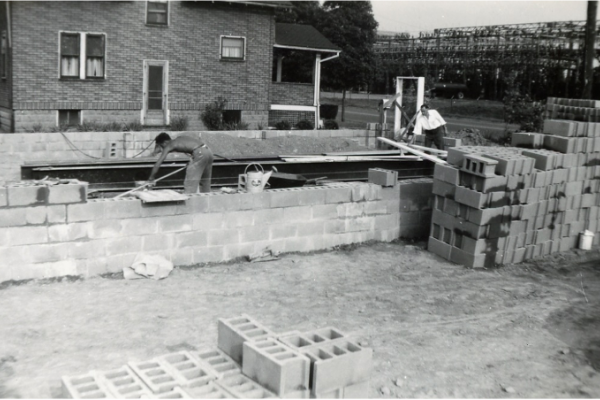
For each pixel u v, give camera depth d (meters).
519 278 9.99
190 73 25.88
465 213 10.44
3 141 16.33
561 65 43.34
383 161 15.18
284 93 29.28
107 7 23.70
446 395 6.04
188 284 8.82
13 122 22.86
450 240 10.73
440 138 17.69
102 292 8.30
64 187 8.43
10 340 6.75
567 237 11.80
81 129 22.19
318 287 9.02
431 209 12.05
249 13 26.72
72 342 6.78
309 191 10.49
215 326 7.38
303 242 10.59
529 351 7.16
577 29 39.94
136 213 8.99
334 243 10.96
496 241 10.45
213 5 25.83
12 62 22.42
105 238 8.82
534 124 28.09
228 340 5.22
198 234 9.55
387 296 8.80
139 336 7.00
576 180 11.67
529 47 43.69
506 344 7.33
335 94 66.88
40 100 23.05
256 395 4.49
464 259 10.45
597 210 12.24
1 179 14.70
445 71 53.81
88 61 23.78
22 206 8.23
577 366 6.82
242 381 4.76
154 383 4.50
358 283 9.30
